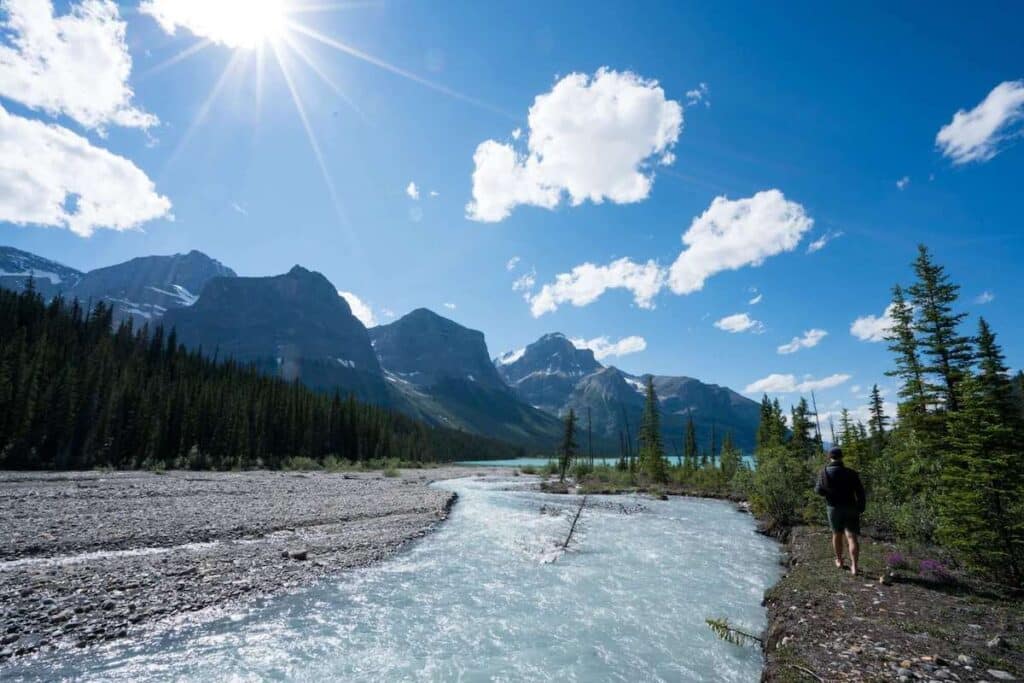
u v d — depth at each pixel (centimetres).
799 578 1195
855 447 3072
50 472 4331
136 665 841
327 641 988
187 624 1030
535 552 1861
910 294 2769
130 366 8319
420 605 1230
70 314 10819
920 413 2628
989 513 1098
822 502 2241
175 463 6141
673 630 1064
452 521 2667
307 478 4969
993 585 1068
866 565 1269
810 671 654
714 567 1653
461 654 938
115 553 1503
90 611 1036
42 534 1614
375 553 1764
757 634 1023
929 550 1382
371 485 4397
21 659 830
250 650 929
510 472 9219
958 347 2573
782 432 5094
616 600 1282
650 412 7669
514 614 1170
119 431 6144
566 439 7188
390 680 827
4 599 1044
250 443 7556
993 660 668
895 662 668
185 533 1805
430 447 15288
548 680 830
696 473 6406
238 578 1343
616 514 3184
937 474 1489
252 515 2270
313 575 1444
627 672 859
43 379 6162
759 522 2811
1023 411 2075
